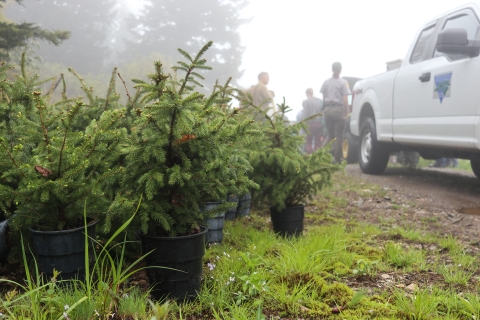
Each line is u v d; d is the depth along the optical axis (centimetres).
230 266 304
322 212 543
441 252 378
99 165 282
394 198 626
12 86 318
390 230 446
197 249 265
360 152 886
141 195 252
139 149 260
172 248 258
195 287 267
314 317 249
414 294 268
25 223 267
